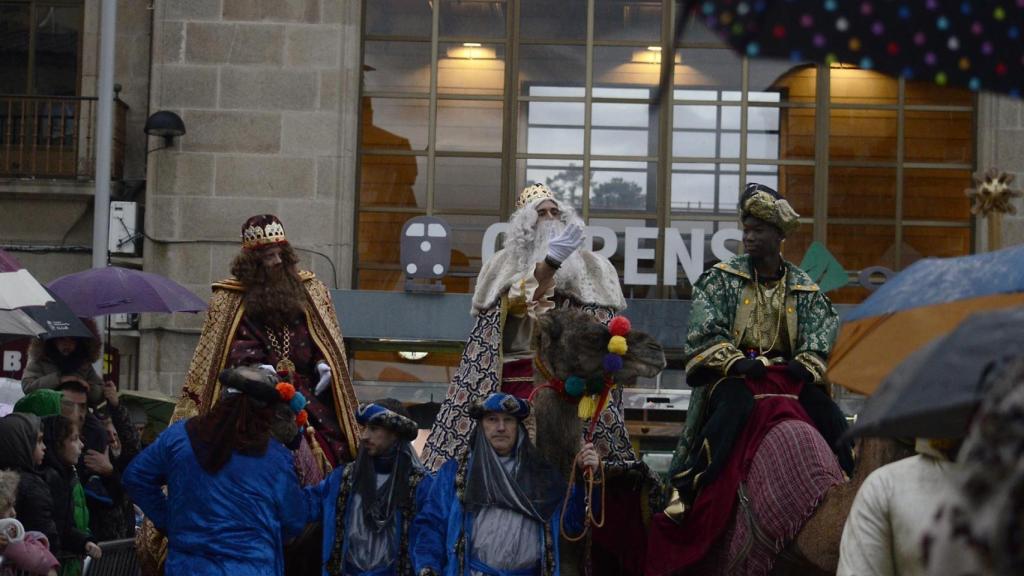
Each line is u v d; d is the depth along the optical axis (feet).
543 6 60.39
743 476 22.68
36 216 60.39
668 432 50.19
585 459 22.74
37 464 25.73
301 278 26.76
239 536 22.99
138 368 58.39
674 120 60.18
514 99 60.18
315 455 25.07
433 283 58.18
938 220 59.88
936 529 5.00
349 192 59.26
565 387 22.82
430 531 23.04
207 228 58.75
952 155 59.98
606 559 25.16
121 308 36.06
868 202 59.98
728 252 58.65
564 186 60.08
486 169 60.18
